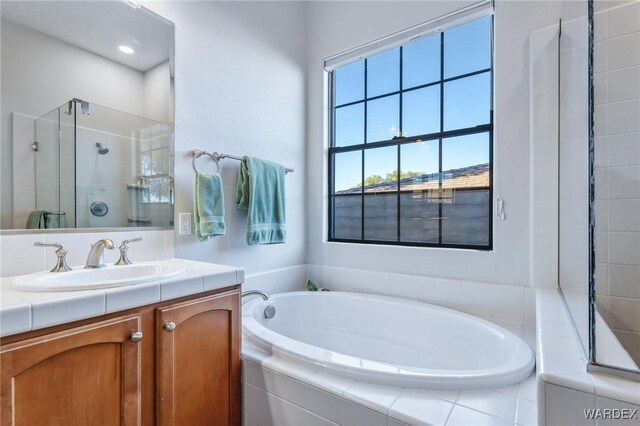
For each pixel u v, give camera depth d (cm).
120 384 96
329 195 254
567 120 140
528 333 156
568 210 136
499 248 177
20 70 121
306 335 216
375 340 200
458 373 109
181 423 112
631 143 137
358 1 232
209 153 185
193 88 179
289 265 241
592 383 70
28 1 123
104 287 97
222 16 195
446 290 193
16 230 119
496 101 178
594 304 90
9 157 117
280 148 234
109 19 146
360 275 229
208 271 126
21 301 82
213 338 124
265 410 126
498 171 177
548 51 161
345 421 105
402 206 221
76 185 134
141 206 155
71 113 133
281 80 236
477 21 192
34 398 80
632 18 138
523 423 89
